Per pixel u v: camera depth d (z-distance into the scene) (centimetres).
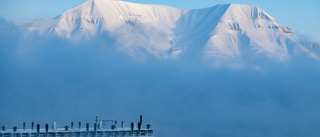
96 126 11794
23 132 11025
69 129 11788
